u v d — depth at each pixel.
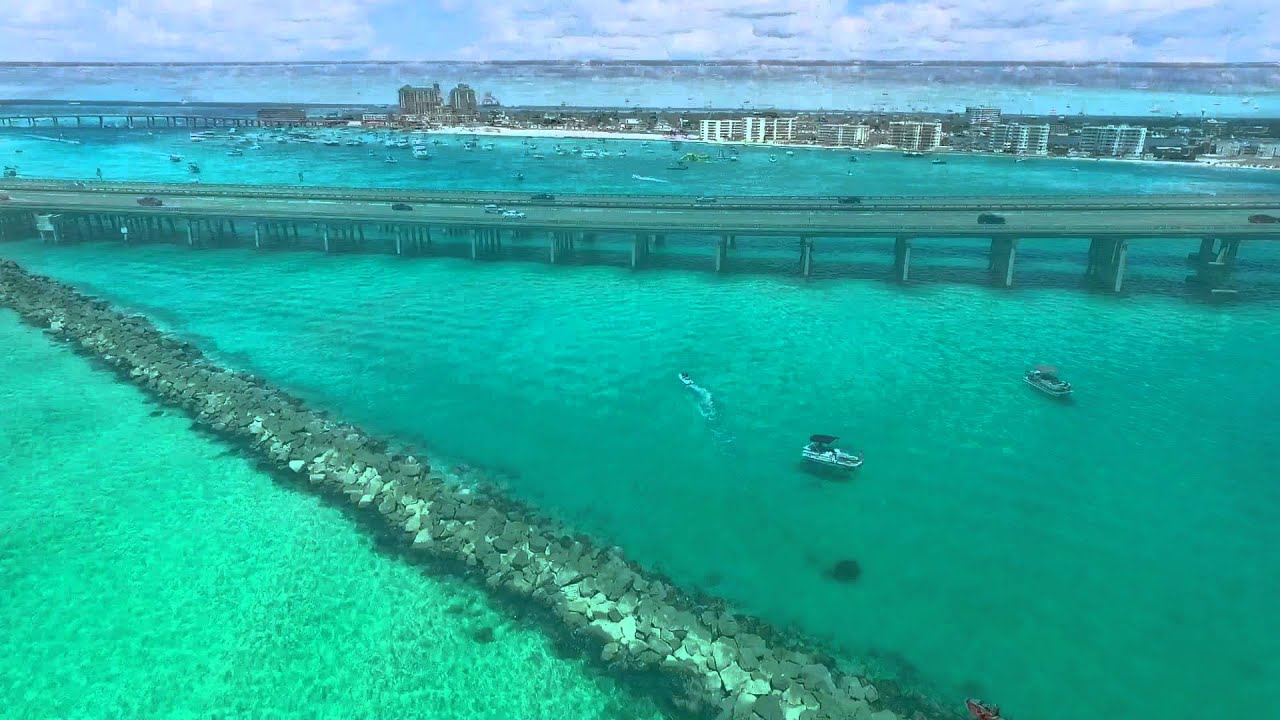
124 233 145.00
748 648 45.00
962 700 42.59
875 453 69.56
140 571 52.62
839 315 107.38
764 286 121.88
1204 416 76.81
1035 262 139.75
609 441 71.75
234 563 53.47
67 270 127.62
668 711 41.59
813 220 133.88
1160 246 151.12
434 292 117.56
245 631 47.34
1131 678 44.19
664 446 70.88
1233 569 53.91
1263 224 124.06
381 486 61.88
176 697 42.75
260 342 95.88
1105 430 74.00
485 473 65.81
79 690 43.12
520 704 42.28
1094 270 129.38
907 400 80.44
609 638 46.38
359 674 44.28
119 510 59.47
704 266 134.25
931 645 46.66
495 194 168.62
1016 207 144.00
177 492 62.00
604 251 144.12
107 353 89.88
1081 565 54.22
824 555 55.28
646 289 119.75
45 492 61.72
